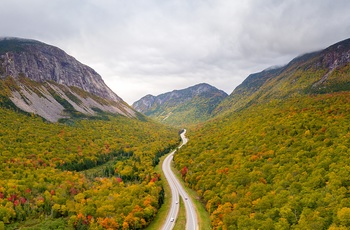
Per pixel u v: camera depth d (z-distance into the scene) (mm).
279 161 130000
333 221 78438
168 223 116250
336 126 144125
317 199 90938
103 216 116750
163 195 142875
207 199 125188
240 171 132625
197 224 113125
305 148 132000
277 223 86062
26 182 157250
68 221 118125
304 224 80312
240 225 92188
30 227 116438
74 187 157625
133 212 115438
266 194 106375
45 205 133625
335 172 101312
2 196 138000
